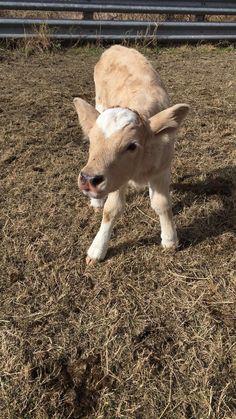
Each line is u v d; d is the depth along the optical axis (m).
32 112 2.25
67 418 1.06
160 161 1.25
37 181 1.77
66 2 2.98
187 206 1.68
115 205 1.37
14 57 2.89
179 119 1.17
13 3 2.87
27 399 1.09
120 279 1.38
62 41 3.10
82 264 1.43
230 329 1.25
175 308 1.30
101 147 1.07
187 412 1.08
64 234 1.54
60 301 1.32
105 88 1.56
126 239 1.52
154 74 1.44
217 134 2.15
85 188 1.06
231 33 3.46
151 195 1.41
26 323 1.25
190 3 3.27
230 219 1.62
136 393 1.11
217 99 2.49
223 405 1.08
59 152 1.95
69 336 1.22
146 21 3.21
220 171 1.88
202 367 1.15
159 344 1.21
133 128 1.09
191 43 3.40
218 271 1.42
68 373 1.14
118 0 3.10
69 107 2.32
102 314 1.28
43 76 2.65
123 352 1.18
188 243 1.52
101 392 1.10
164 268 1.42
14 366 1.14
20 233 1.53
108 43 3.21
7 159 1.87
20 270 1.41
